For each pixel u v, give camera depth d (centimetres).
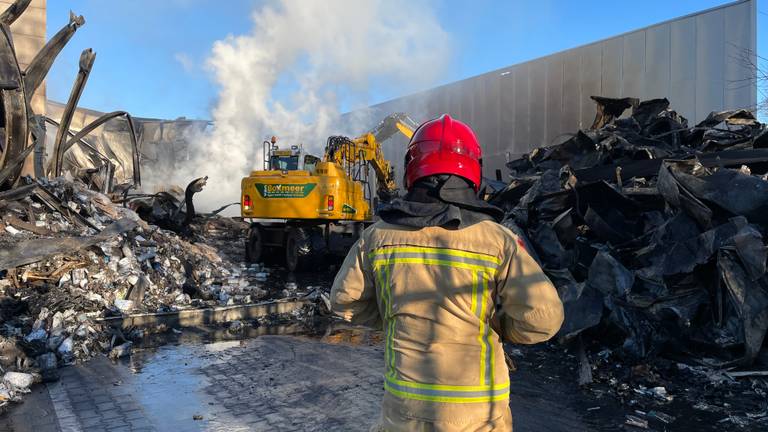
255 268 1330
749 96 1417
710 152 816
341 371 562
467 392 169
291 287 1035
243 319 810
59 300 668
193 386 516
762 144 838
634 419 435
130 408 459
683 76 1569
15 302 655
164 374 551
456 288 173
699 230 600
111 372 555
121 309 746
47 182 977
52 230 841
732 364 521
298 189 1306
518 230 738
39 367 542
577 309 604
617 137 965
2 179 831
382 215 186
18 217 837
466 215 181
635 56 1684
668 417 440
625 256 660
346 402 473
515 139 2064
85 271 768
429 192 184
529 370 566
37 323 619
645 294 586
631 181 784
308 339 699
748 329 509
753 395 478
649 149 905
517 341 186
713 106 1498
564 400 481
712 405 462
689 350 559
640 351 559
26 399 477
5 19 852
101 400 477
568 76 1872
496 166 2144
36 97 1454
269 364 587
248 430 418
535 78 1988
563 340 596
